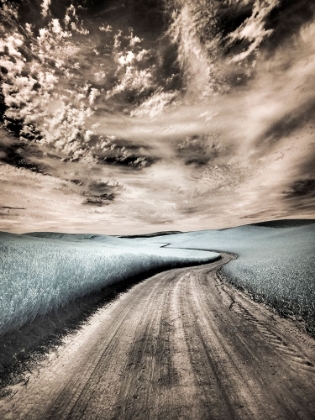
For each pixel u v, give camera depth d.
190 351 3.59
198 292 8.36
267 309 5.82
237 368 3.04
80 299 6.36
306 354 3.36
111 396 2.51
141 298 7.42
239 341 3.92
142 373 2.97
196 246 70.88
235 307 6.18
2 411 2.26
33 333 3.95
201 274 13.86
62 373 2.98
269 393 2.48
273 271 9.70
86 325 4.90
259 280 8.45
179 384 2.71
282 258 14.91
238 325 4.73
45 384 2.73
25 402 2.40
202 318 5.28
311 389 2.53
